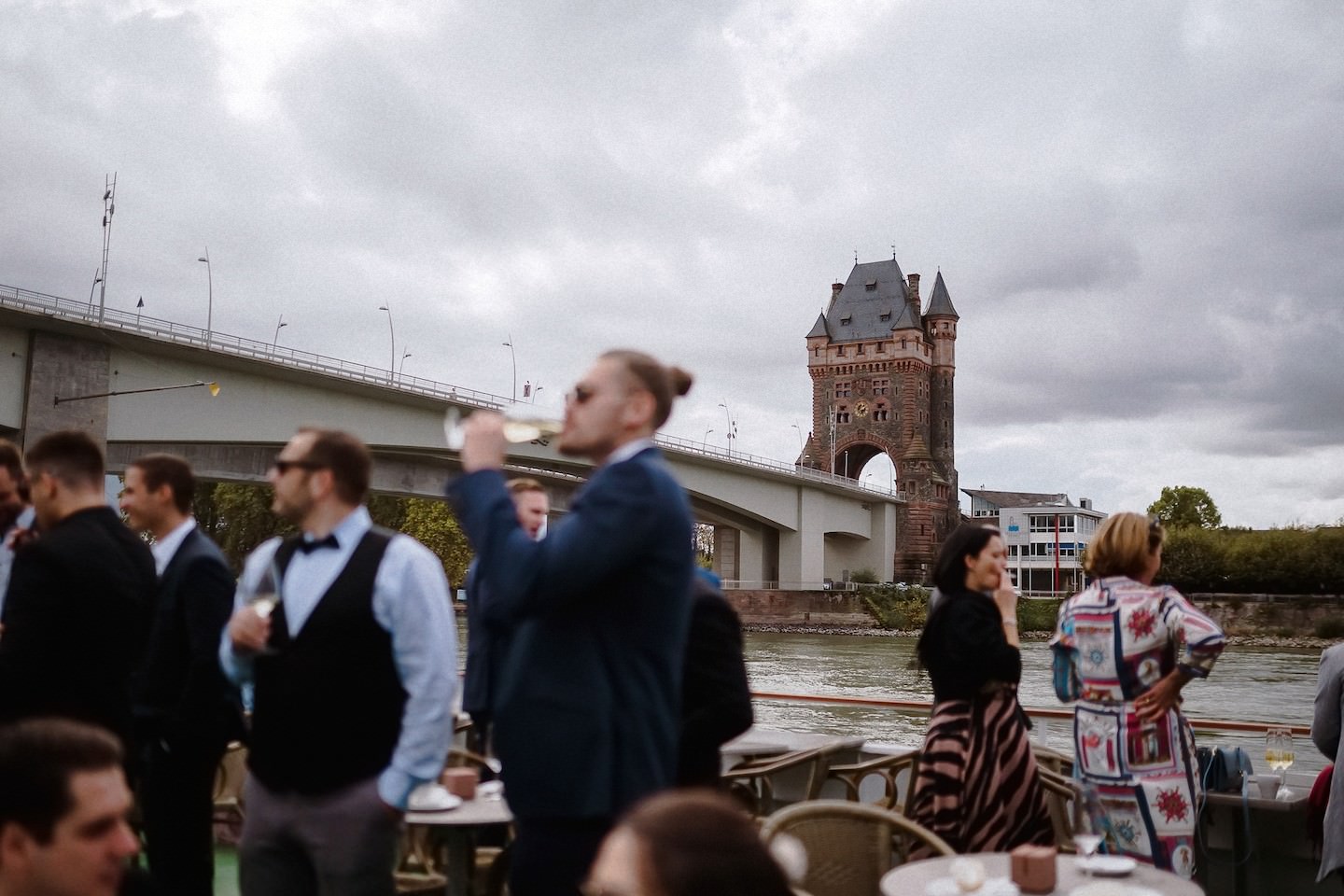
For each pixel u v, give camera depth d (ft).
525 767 9.64
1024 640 262.26
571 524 9.59
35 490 13.12
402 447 151.74
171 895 13.58
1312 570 285.23
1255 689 147.74
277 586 11.19
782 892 4.50
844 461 409.69
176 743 13.62
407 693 11.13
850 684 143.64
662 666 9.83
